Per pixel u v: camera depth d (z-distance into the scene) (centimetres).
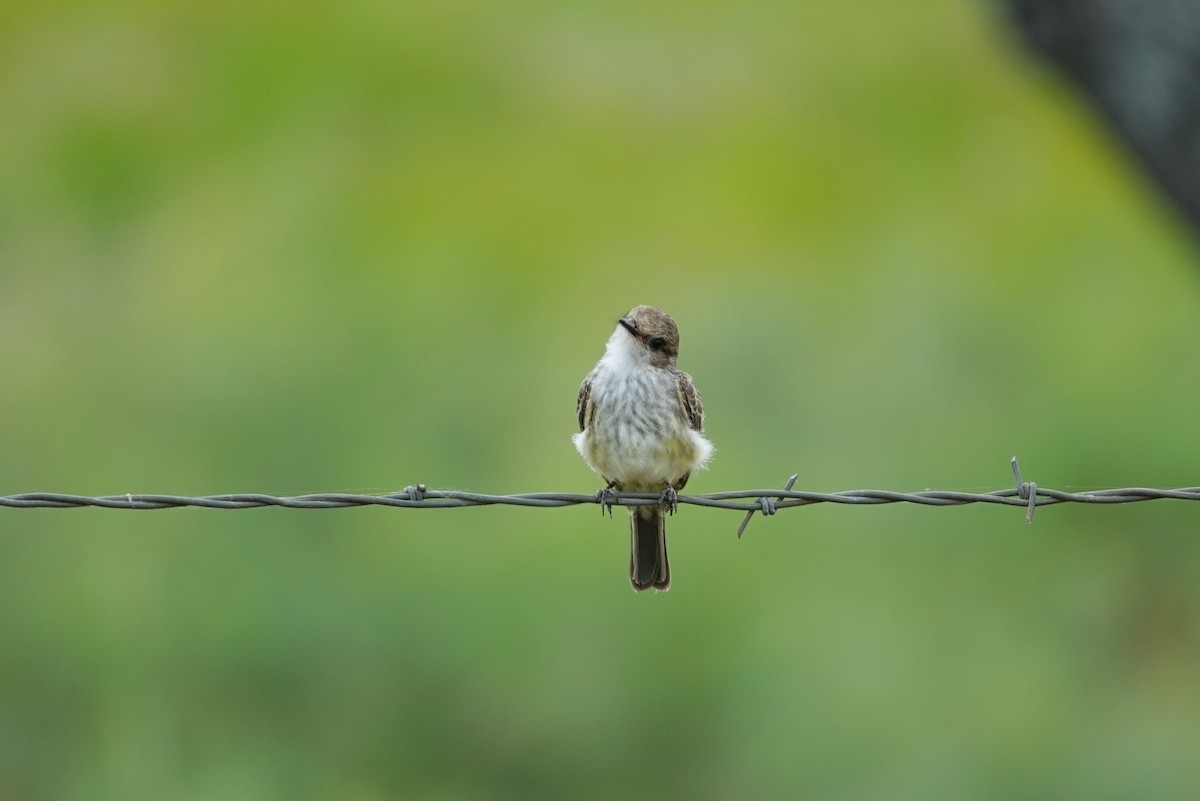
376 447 1617
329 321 1797
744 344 1848
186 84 2828
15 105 2753
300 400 1647
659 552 987
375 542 1421
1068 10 718
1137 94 712
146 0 3031
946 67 2784
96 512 1477
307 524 1441
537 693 1312
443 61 2897
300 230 2302
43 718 1323
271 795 1266
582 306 2041
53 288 2122
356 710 1324
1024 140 2538
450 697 1323
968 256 2236
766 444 1722
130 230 2333
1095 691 1411
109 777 1280
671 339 967
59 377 1766
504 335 1866
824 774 1260
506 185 2522
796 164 2586
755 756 1278
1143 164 738
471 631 1327
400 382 1702
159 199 2492
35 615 1357
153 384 1725
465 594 1346
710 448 988
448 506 789
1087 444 1588
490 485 1611
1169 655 1460
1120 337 1834
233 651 1330
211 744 1303
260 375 1678
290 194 2428
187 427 1631
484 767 1312
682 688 1303
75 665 1335
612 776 1300
